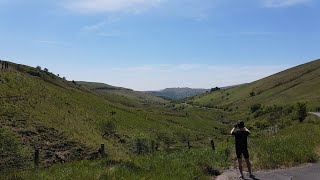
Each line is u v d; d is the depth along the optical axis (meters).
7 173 17.06
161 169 16.44
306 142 24.20
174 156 20.09
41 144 48.06
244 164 18.95
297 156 20.34
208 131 128.25
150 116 123.62
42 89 77.88
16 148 37.94
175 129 107.25
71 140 53.50
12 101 58.38
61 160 45.34
